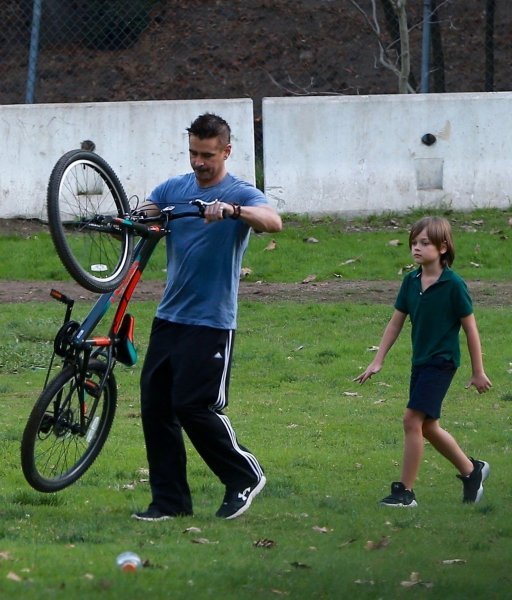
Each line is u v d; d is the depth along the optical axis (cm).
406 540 1645
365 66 6078
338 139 4416
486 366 3058
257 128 5697
